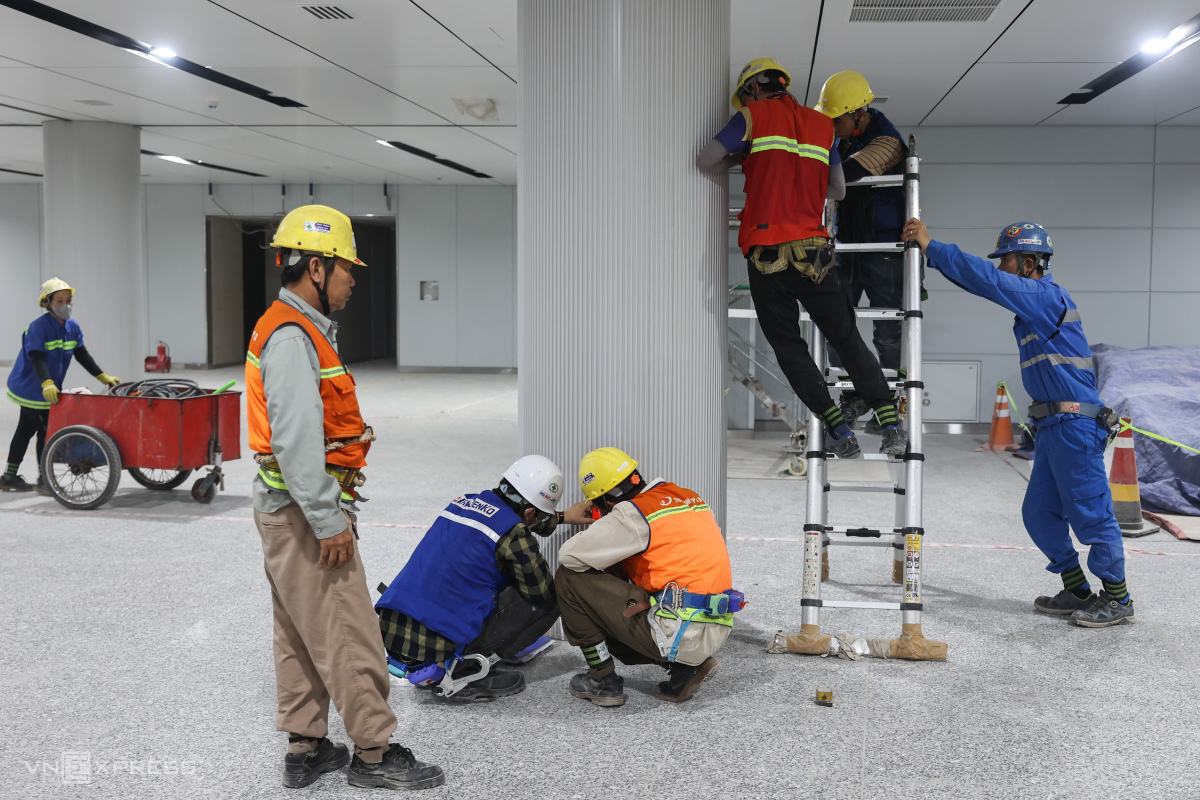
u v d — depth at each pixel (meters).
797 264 3.78
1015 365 11.15
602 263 4.12
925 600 4.89
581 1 4.06
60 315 7.12
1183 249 10.98
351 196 18.50
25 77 9.38
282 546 2.79
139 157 12.20
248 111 11.11
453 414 12.57
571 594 3.49
